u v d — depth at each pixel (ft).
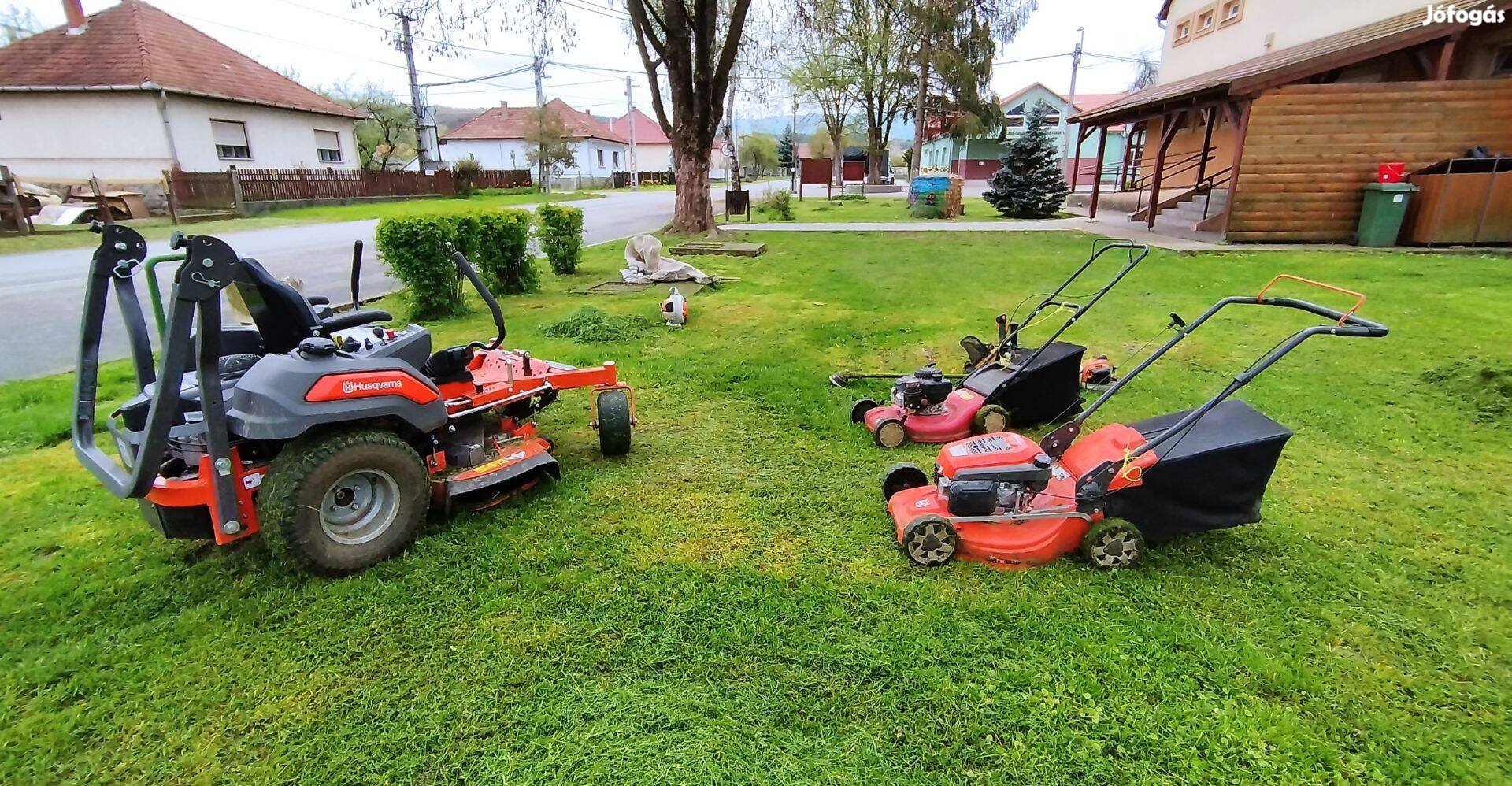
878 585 9.88
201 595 9.84
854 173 144.66
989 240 48.16
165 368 8.52
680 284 33.22
